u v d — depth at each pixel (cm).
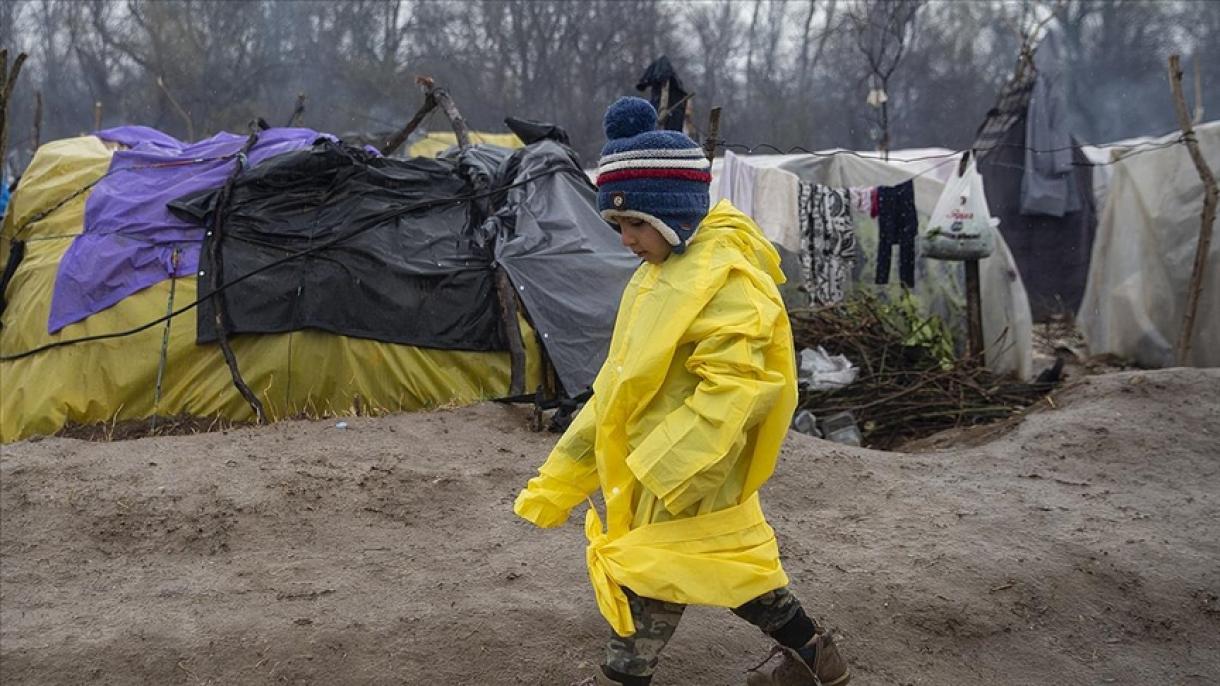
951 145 3198
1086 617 404
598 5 2838
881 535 468
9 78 802
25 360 741
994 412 814
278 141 838
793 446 589
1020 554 443
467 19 2803
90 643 371
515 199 806
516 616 384
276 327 718
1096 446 590
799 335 952
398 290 736
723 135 2984
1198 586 422
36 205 795
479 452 580
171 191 769
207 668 357
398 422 632
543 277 770
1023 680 368
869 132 3172
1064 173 1376
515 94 2819
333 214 753
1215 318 1003
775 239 973
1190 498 517
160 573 434
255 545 459
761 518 284
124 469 536
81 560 446
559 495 294
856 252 1057
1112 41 2864
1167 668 377
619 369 271
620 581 270
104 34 2755
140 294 734
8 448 576
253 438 593
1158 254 1036
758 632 381
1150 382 663
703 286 262
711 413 250
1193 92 2794
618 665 278
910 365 938
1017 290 1027
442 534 470
